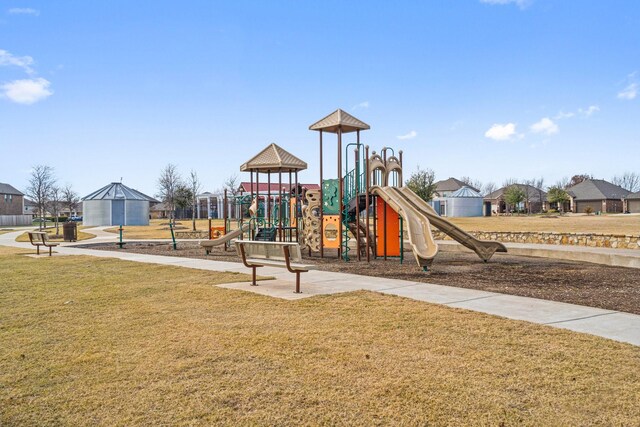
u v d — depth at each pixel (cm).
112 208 5441
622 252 1438
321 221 1528
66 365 466
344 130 1535
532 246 1769
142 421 352
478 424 343
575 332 561
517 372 435
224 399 386
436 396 387
